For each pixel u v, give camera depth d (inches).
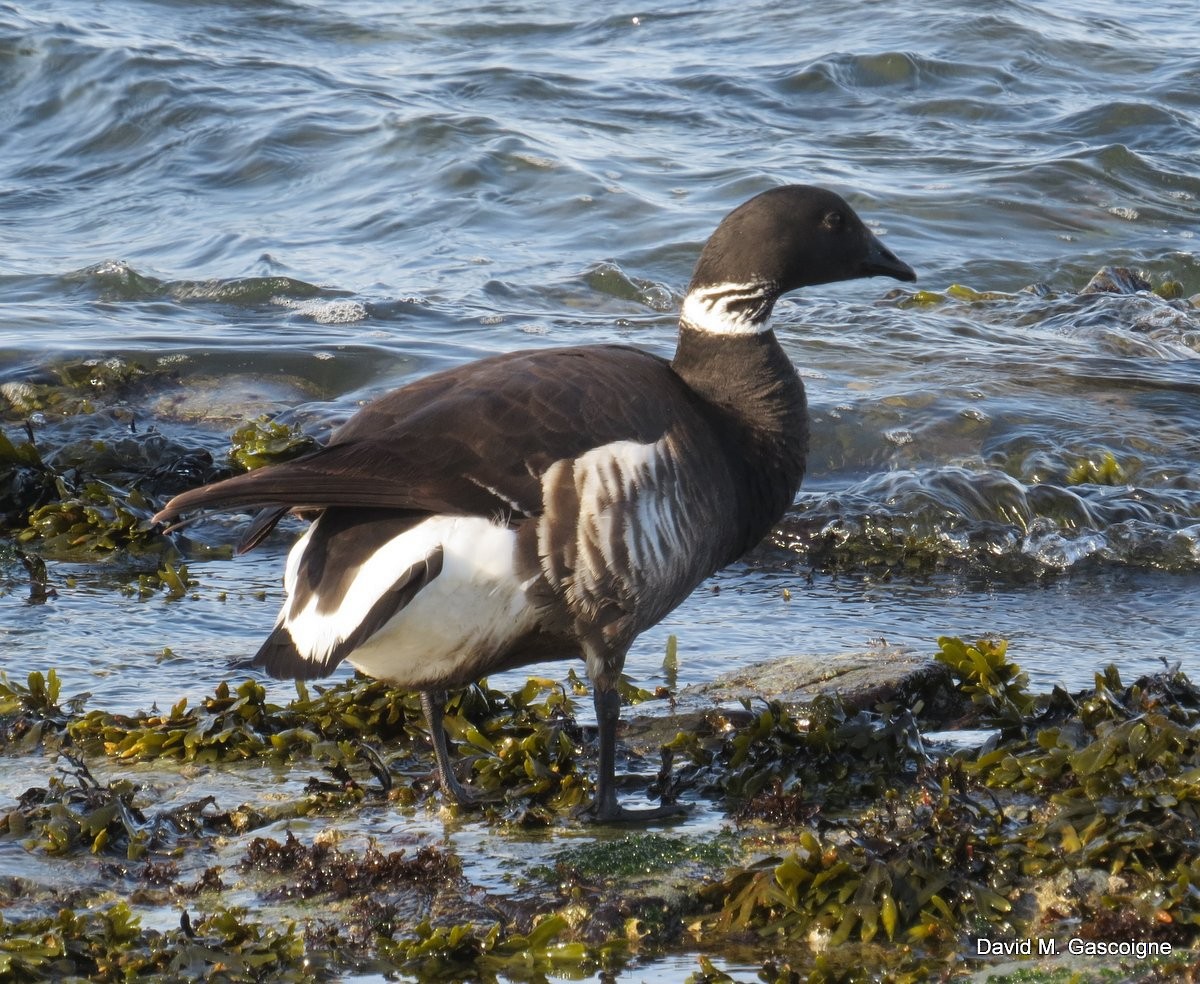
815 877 294.8
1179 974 263.4
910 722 360.8
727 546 375.9
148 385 697.6
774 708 366.6
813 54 1293.1
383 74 1248.8
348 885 306.5
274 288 834.2
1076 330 792.3
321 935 287.0
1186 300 865.5
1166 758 322.0
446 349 738.2
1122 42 1344.7
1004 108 1187.9
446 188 1008.9
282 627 322.0
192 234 949.8
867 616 497.7
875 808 335.6
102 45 1235.9
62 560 540.4
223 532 574.6
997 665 391.5
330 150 1075.9
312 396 697.6
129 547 552.1
